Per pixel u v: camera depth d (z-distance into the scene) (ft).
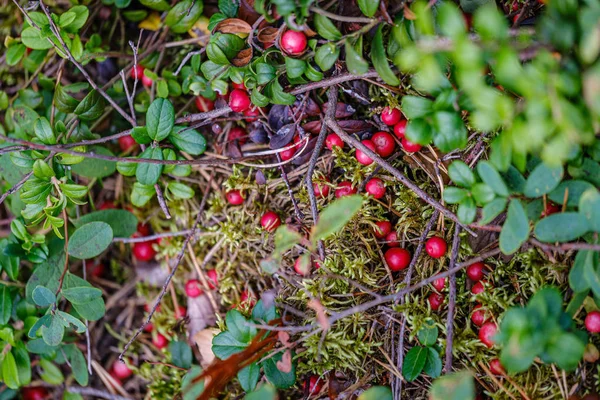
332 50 0.95
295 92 1.02
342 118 1.07
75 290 1.05
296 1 0.93
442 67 0.91
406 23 0.95
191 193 1.08
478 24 0.83
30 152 1.04
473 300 1.01
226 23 1.01
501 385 0.99
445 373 0.97
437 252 1.01
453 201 0.91
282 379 1.00
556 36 0.85
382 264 1.05
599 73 0.80
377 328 1.04
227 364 0.96
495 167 0.90
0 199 1.02
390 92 1.04
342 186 1.05
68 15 1.05
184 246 1.07
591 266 0.88
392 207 1.06
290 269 1.08
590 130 0.83
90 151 1.09
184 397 0.96
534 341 0.86
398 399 1.00
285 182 1.05
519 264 1.02
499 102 0.83
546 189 0.89
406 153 1.05
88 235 1.06
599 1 0.84
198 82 1.07
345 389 1.04
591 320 0.95
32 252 1.08
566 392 0.97
